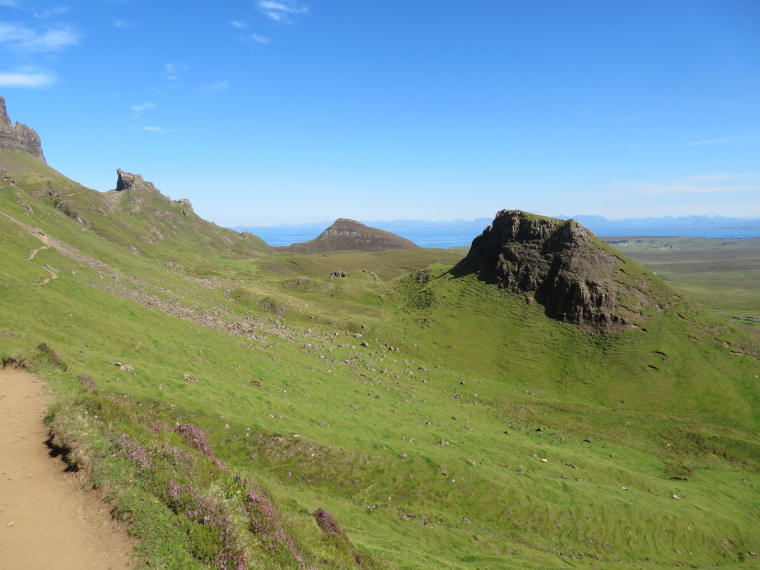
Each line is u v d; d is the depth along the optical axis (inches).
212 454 1013.2
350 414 2423.7
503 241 5433.1
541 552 1624.0
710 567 1742.1
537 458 2358.5
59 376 1398.9
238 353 3004.4
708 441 2790.4
